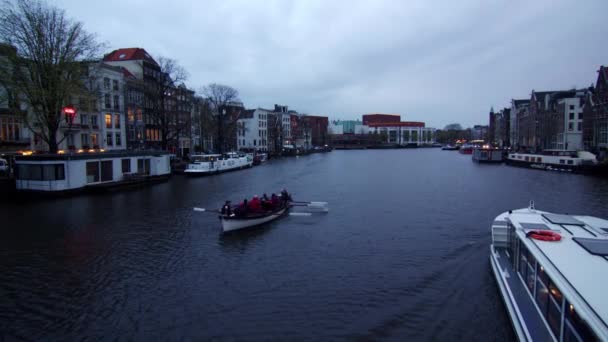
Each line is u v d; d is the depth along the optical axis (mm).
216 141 93750
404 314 12602
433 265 16969
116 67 57375
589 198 34344
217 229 23375
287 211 28672
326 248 19641
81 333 11648
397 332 11555
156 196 35969
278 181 49281
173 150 74812
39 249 19406
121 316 12664
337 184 46094
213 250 19375
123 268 16875
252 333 11578
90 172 38062
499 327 11711
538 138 97000
